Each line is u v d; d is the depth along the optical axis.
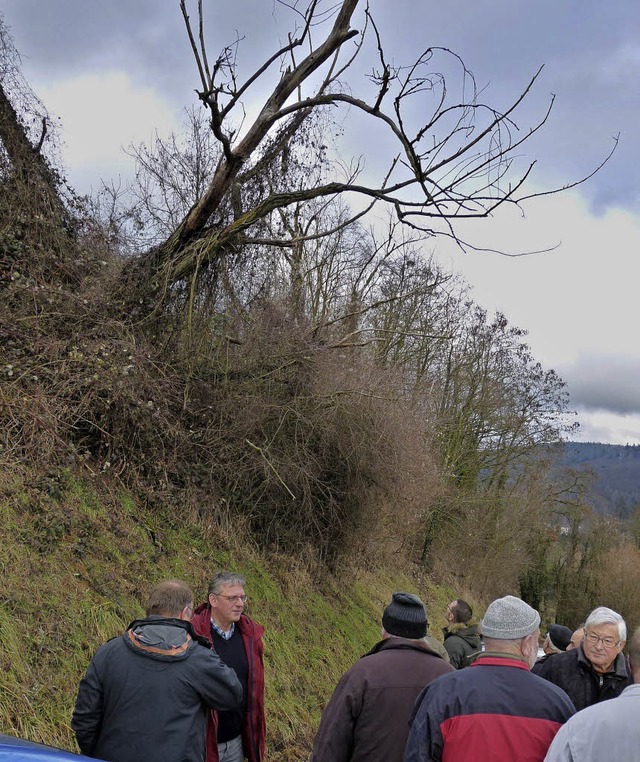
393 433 10.40
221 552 8.16
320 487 9.87
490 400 26.39
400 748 3.33
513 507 29.08
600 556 43.56
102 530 6.46
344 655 8.80
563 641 5.82
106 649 3.21
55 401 7.10
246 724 4.15
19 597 4.85
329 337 10.48
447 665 3.56
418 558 21.73
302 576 9.54
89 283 8.80
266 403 9.09
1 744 2.28
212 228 9.53
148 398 8.02
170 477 8.37
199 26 7.98
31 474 6.30
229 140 8.61
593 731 2.35
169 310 9.20
